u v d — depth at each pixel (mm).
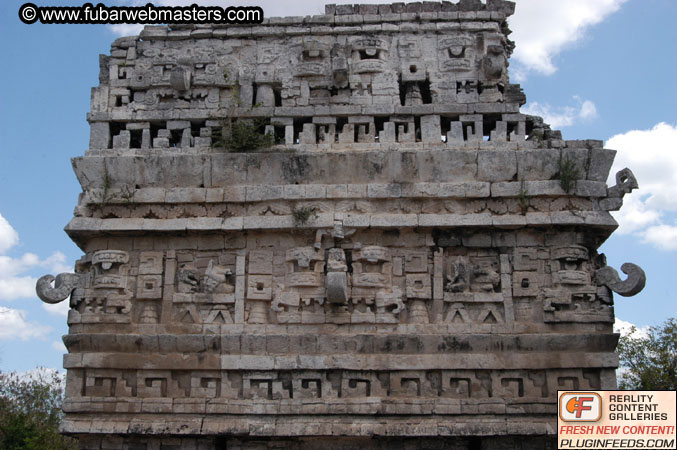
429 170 21109
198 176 21484
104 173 21516
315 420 19344
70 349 20328
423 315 20297
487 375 19781
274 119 22172
